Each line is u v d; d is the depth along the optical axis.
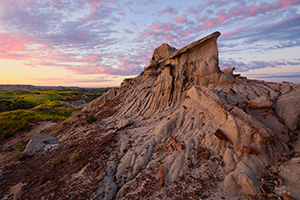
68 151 17.66
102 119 27.75
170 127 14.75
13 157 20.47
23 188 13.12
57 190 12.03
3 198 12.81
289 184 8.05
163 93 23.03
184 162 11.29
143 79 33.28
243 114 11.73
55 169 14.82
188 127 13.91
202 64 20.39
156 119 19.22
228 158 10.38
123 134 16.97
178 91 21.86
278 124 11.72
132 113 24.75
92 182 11.84
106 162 13.42
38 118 46.06
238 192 8.46
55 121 46.06
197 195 9.02
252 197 7.97
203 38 20.59
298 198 7.08
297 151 9.77
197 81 20.42
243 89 16.92
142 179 11.38
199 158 11.20
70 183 12.32
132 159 13.12
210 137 11.96
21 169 16.80
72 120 33.19
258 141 10.42
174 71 23.02
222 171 9.98
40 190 12.55
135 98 27.70
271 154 10.06
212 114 13.41
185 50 21.97
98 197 10.85
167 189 9.98
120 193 10.95
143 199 9.88
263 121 12.30
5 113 44.94
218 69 19.61
